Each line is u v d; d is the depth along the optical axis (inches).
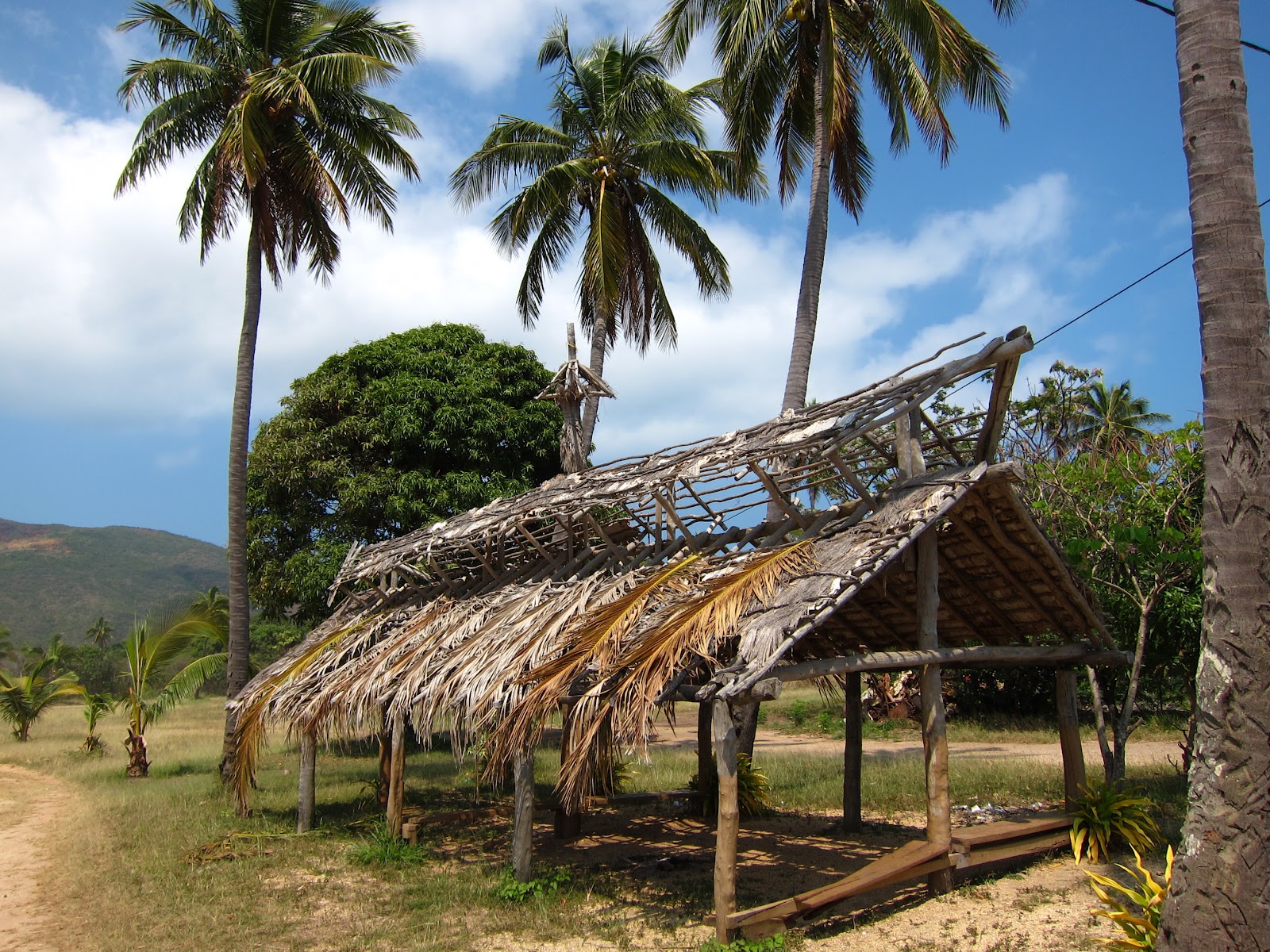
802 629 255.3
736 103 631.8
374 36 676.7
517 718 285.4
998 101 610.9
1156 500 452.1
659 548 386.3
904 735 870.4
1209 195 199.6
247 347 655.1
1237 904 180.7
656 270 852.0
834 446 303.7
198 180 657.6
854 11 588.1
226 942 298.0
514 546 484.4
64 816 566.9
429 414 817.5
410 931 302.5
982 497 314.0
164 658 765.9
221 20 640.4
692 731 1016.9
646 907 318.7
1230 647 189.2
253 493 853.2
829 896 272.7
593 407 810.2
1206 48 202.7
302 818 470.6
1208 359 198.7
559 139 814.5
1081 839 339.9
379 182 697.6
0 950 302.7
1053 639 491.8
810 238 603.8
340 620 536.4
